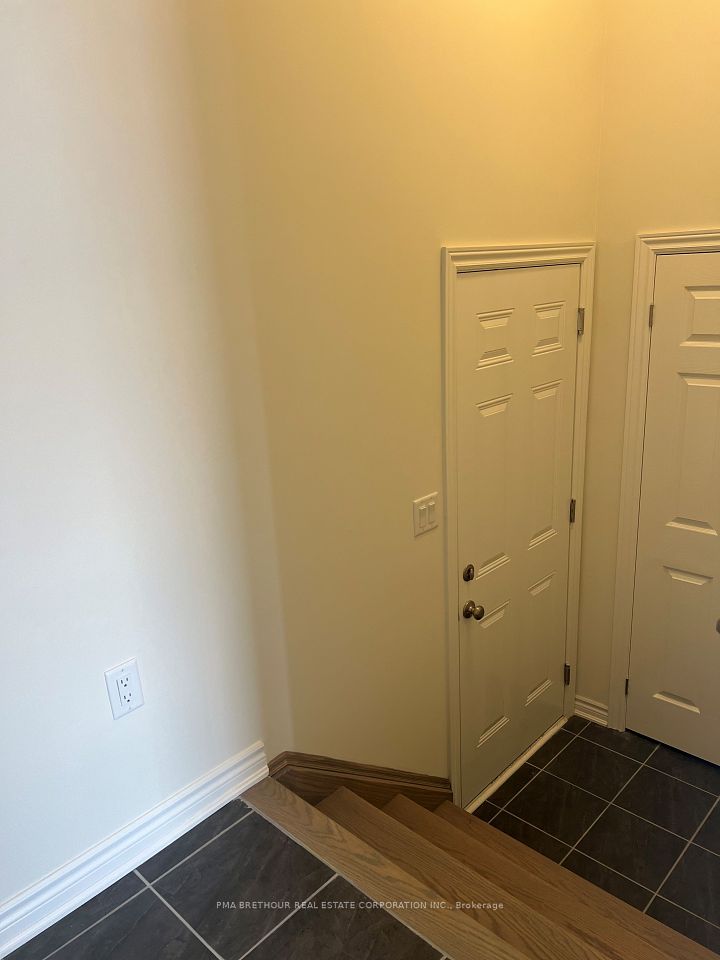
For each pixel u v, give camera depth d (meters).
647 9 2.40
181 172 1.45
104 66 1.30
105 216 1.35
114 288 1.39
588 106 2.53
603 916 2.06
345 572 2.02
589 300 2.75
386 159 1.86
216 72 1.47
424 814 2.31
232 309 1.59
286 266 1.68
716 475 2.62
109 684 1.53
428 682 2.43
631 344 2.72
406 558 2.22
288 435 1.78
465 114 2.06
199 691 1.71
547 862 2.31
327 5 1.64
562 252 2.55
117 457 1.45
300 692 1.96
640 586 2.93
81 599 1.45
